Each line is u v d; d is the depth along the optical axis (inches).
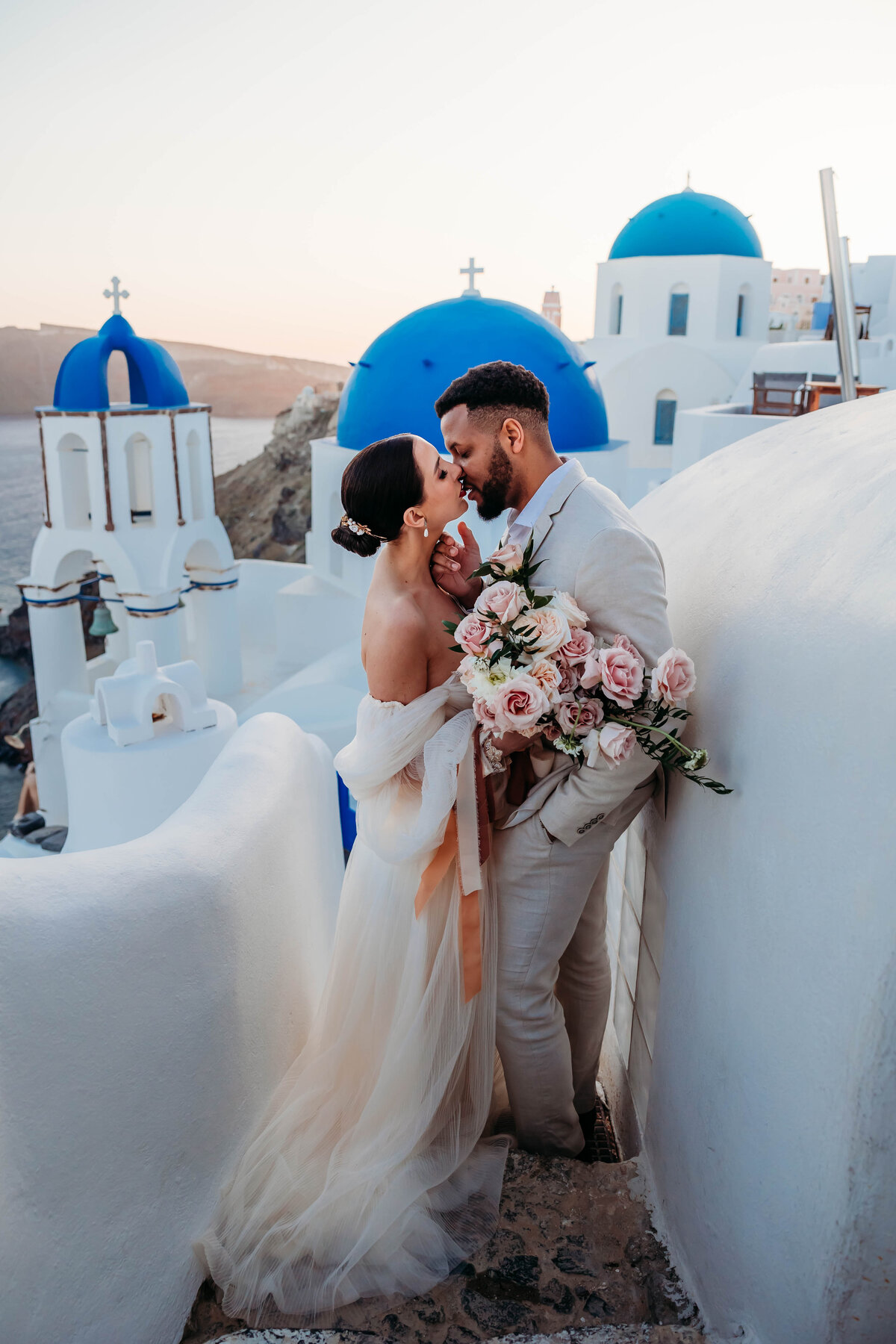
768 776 59.4
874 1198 49.9
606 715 73.7
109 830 202.1
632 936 102.9
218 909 72.9
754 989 59.9
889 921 45.9
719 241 843.4
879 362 631.2
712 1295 67.2
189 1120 71.7
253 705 329.1
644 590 74.7
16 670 1353.3
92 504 451.8
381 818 84.2
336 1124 84.9
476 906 82.4
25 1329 59.8
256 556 1851.6
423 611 82.4
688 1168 72.4
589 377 379.2
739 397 683.4
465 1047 85.3
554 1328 69.9
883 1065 47.6
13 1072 58.2
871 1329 53.2
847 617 55.1
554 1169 86.2
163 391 452.1
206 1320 72.7
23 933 60.1
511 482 80.9
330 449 388.8
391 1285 72.9
